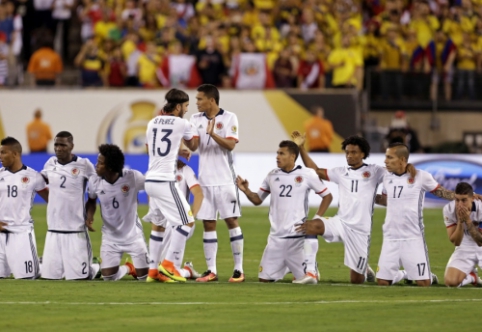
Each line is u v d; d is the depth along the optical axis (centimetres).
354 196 4103
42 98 9150
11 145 4138
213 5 10150
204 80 9206
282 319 3038
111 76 9375
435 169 8338
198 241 5856
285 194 4069
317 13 9856
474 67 9956
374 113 9619
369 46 9725
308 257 4000
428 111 9719
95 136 9162
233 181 4188
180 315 3098
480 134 9794
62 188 4134
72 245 4144
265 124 9169
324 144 9050
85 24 10069
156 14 9856
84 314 3100
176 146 3966
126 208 4109
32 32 10119
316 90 9156
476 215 4069
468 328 2902
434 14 10194
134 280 4144
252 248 5522
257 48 9550
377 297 3528
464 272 3984
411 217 3975
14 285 3816
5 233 4162
